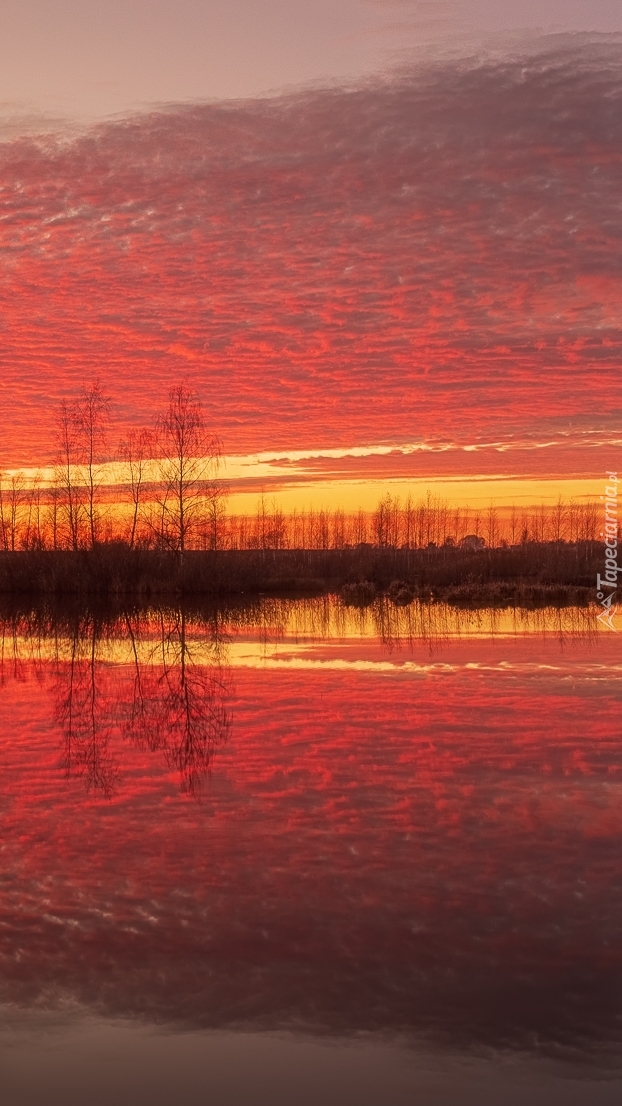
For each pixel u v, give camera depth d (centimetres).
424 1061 507
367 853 809
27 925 668
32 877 761
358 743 1228
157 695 1639
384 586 5116
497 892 719
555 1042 520
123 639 2684
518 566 5000
